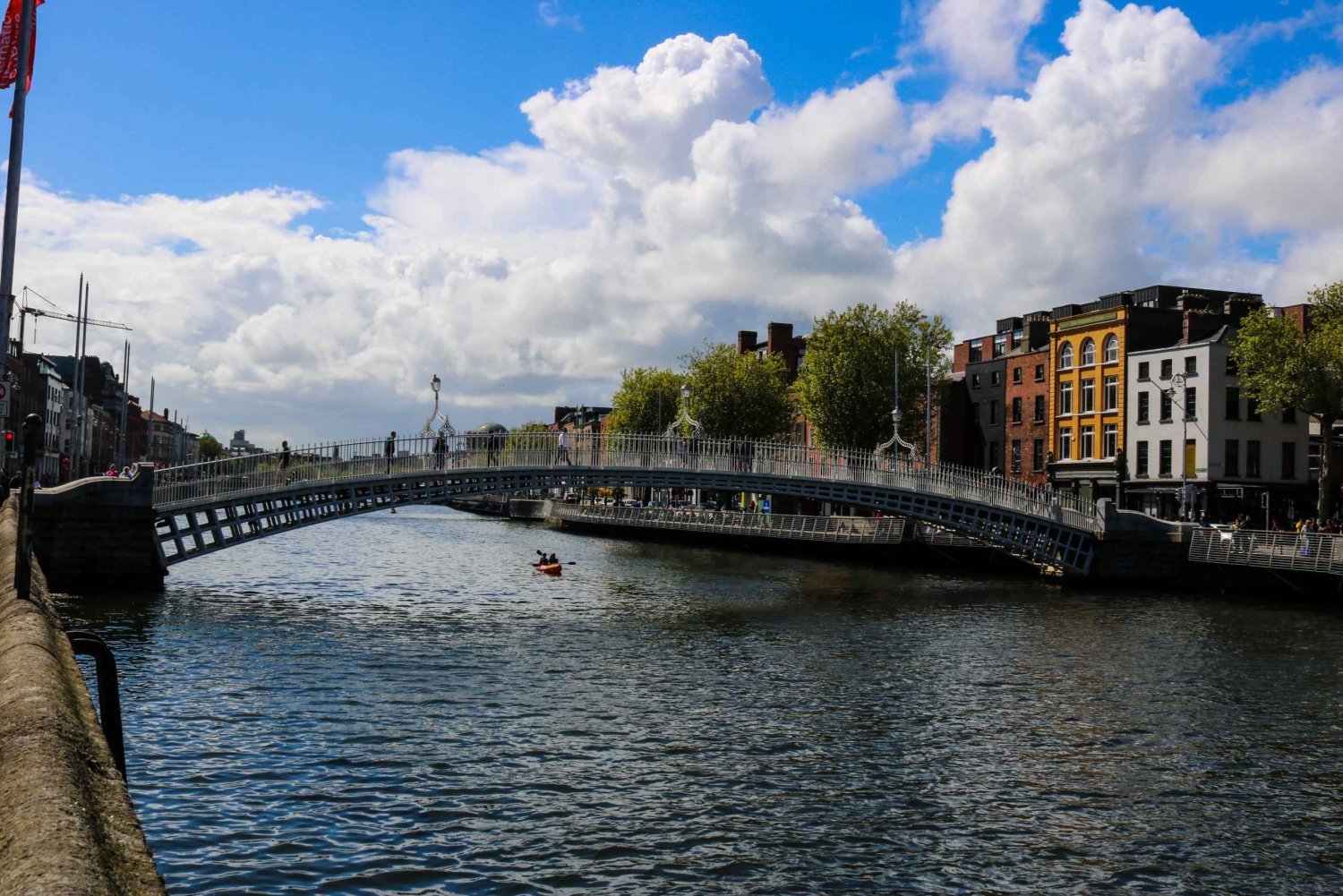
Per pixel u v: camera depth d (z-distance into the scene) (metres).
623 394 106.06
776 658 29.19
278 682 24.00
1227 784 17.66
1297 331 50.75
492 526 120.50
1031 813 16.05
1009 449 78.00
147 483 37.66
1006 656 29.88
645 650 30.23
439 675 25.53
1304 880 13.74
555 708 22.17
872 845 14.52
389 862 13.37
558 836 14.50
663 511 87.00
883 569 60.38
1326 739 20.61
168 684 23.33
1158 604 43.81
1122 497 55.31
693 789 16.70
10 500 29.00
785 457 49.34
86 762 5.90
